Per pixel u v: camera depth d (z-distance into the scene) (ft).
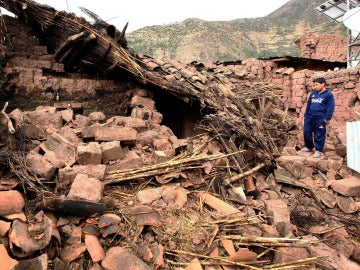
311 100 22.77
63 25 21.62
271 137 24.31
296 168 20.31
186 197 14.34
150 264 10.66
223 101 23.54
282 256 12.12
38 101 21.35
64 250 10.34
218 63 44.86
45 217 10.61
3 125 14.25
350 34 47.47
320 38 56.85
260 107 25.45
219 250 12.06
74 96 22.74
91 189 12.04
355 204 17.53
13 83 20.43
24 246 9.20
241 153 19.22
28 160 13.29
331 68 51.70
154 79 22.54
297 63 49.01
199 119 27.09
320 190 18.61
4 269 8.46
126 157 15.65
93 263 10.29
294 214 16.25
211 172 16.96
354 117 33.12
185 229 12.60
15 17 22.00
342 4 53.57
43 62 22.13
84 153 14.03
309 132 23.29
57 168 13.42
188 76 24.86
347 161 21.54
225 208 14.24
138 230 11.88
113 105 24.12
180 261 11.26
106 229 11.32
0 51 20.30
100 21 21.65
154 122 21.35
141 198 13.35
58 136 15.51
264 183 18.76
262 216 15.23
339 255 13.34
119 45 22.31
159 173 15.05
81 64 24.12
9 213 10.14
